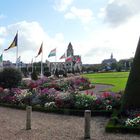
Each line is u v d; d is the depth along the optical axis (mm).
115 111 16203
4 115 17953
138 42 15336
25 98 21359
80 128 13789
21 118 16797
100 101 17641
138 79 15008
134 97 14984
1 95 23094
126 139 11625
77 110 17484
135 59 15195
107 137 11977
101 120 15758
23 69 96562
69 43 76688
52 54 69812
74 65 100875
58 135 12445
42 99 20312
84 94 19234
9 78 31703
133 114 14086
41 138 11977
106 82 46438
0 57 68562
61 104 18641
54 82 34625
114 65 128750
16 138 12039
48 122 15398
